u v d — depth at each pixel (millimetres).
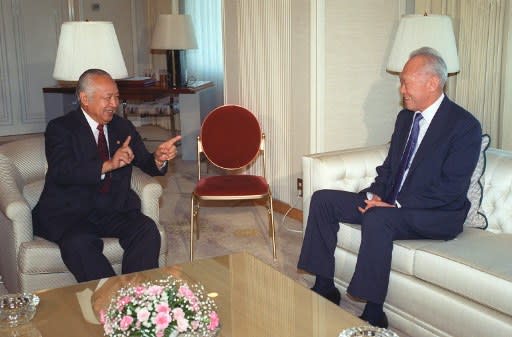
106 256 2791
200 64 7156
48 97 6891
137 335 1650
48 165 2820
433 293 2488
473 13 3561
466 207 2754
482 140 2873
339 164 3145
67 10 7805
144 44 8312
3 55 7508
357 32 3895
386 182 2961
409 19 3348
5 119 7656
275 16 4176
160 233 2928
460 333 2393
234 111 3844
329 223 2988
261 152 4242
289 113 4219
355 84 3959
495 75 3516
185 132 6172
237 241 3955
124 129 3025
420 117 2869
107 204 2869
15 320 1974
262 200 4684
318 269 2990
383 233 2643
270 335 1871
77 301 2129
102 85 2795
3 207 2732
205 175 5617
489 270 2283
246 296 2154
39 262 2682
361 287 2670
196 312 1767
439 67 2770
